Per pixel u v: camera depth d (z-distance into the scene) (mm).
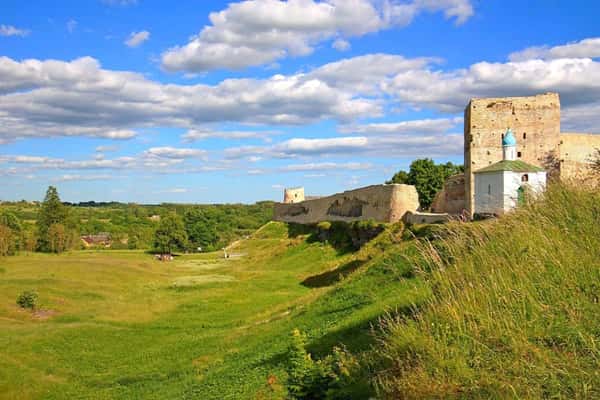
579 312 6758
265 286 41719
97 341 26922
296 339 8945
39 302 35312
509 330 6785
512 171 34344
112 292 42031
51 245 85062
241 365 17031
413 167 77750
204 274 56688
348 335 12594
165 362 22094
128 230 141125
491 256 9070
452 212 54969
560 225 9273
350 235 54219
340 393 7520
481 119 45000
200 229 109000
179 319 31984
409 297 11867
